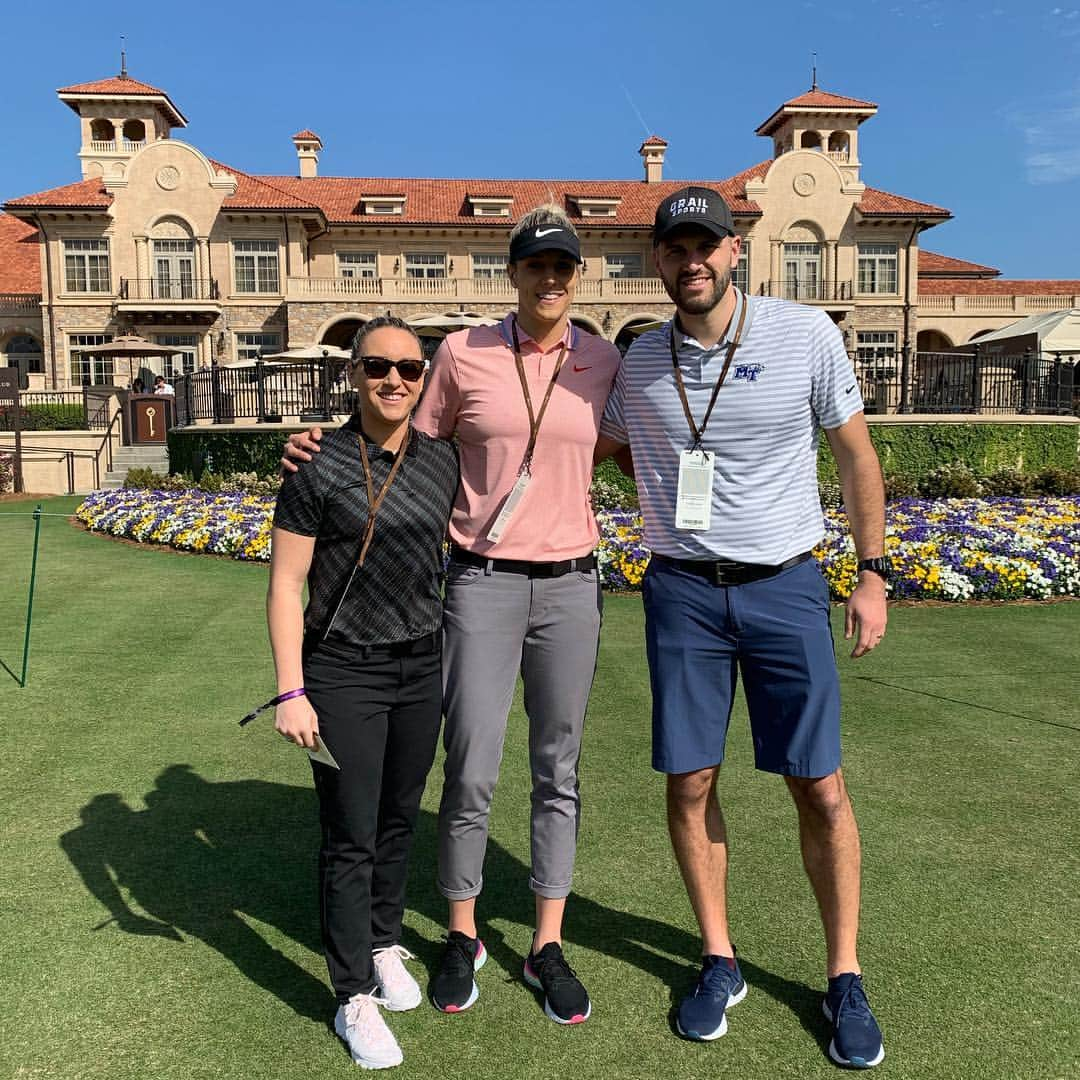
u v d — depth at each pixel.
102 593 8.43
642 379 2.59
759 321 2.47
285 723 2.35
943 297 38.66
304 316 34.09
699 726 2.58
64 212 33.66
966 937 2.90
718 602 2.50
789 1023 2.52
